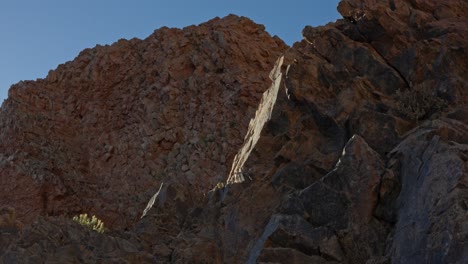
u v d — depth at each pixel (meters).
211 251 19.75
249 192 20.47
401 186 17.62
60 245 18.16
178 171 36.88
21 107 42.09
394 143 19.34
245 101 38.03
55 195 37.16
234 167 22.97
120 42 45.94
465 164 16.17
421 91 20.44
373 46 22.53
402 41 22.05
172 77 41.62
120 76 44.03
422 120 20.00
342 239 17.61
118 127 41.72
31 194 37.16
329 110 21.08
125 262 18.23
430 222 15.53
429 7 23.50
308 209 18.53
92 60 45.47
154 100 41.34
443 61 20.98
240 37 42.16
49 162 39.03
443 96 20.31
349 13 23.75
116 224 36.19
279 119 21.62
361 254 17.31
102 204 37.34
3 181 38.06
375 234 17.41
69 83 44.78
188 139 38.53
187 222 21.52
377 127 19.81
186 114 39.75
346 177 18.17
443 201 15.63
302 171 20.12
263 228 19.61
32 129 40.88
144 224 21.61
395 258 16.14
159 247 20.05
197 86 40.34
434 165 16.61
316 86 21.81
